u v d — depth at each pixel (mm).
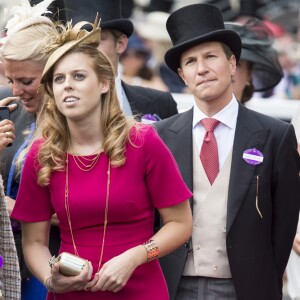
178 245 14664
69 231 14445
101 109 14492
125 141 14359
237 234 16531
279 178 16750
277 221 16844
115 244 14320
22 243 15156
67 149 14492
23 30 16141
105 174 14297
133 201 14320
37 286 16562
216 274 16609
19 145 16656
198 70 16875
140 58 31391
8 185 16469
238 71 20953
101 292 14344
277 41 32625
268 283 16625
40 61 16031
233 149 16812
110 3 18406
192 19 17141
